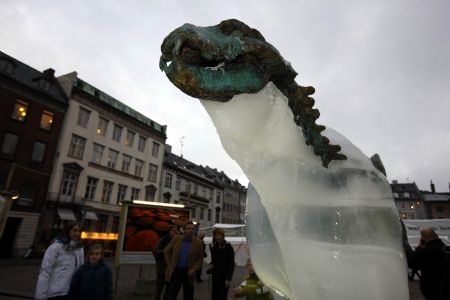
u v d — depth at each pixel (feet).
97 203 87.40
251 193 3.66
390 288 2.56
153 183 109.40
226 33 2.54
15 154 71.05
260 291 12.19
